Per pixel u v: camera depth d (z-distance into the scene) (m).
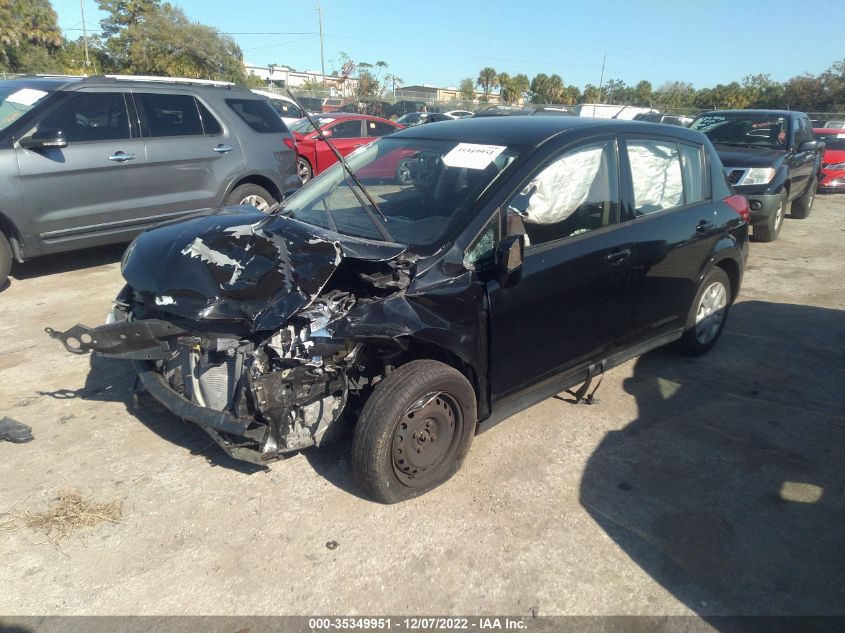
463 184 3.60
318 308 3.07
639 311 4.29
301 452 3.70
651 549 3.06
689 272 4.65
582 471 3.65
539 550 3.02
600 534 3.14
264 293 3.08
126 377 4.57
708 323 5.16
